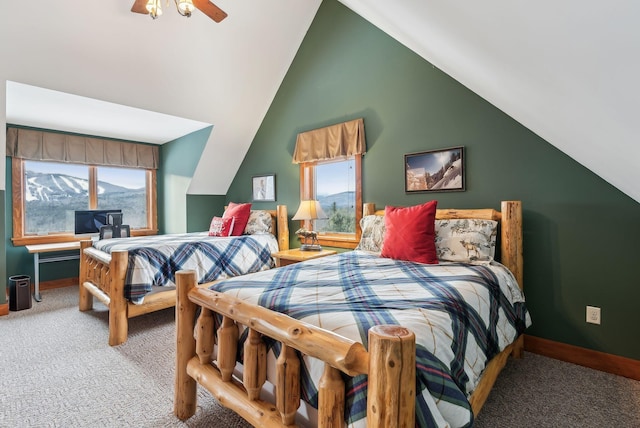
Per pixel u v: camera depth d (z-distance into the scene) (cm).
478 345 137
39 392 191
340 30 360
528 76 138
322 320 118
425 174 289
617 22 67
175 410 170
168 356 238
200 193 495
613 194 210
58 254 429
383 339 83
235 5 323
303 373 118
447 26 144
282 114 427
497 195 254
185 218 484
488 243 226
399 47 309
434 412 91
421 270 198
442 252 234
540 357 234
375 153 326
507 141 248
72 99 322
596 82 102
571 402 179
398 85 310
